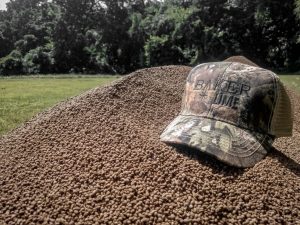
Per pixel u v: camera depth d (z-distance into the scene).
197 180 0.34
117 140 0.41
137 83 0.59
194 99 0.43
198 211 0.31
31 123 0.51
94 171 0.36
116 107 0.50
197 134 0.39
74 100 0.54
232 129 0.39
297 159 0.45
